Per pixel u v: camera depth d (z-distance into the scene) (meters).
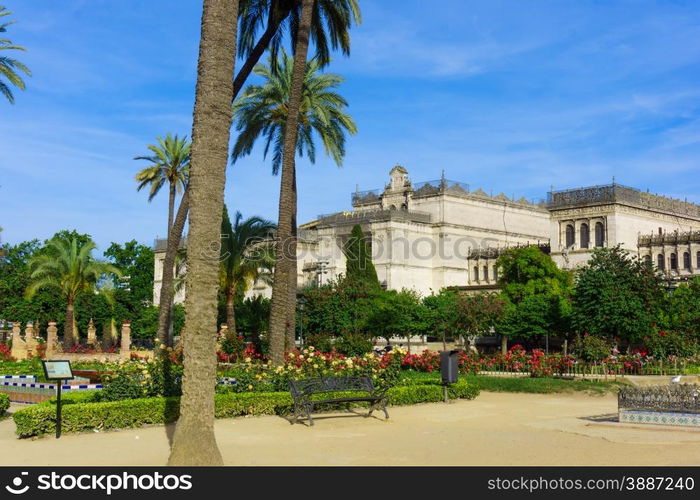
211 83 15.56
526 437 18.64
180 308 88.62
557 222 89.25
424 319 63.41
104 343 78.44
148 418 20.42
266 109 45.38
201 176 15.36
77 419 19.17
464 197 99.38
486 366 43.50
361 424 21.03
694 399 20.22
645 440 17.98
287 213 31.23
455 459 15.35
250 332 56.84
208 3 15.80
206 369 14.70
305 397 21.42
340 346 47.53
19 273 90.12
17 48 43.84
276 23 36.97
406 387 26.52
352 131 45.66
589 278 49.09
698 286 58.34
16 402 29.12
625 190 85.94
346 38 39.84
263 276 56.53
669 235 82.69
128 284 103.69
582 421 22.19
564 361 39.75
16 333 64.69
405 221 94.12
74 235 100.94
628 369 40.12
